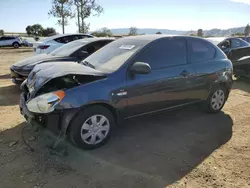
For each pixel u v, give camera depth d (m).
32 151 3.30
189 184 2.72
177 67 4.04
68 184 2.68
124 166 3.04
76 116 3.18
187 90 4.21
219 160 3.20
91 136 3.35
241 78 8.75
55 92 3.08
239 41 11.34
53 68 3.64
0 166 2.96
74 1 20.50
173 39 4.13
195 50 4.41
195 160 3.19
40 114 3.06
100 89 3.24
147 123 4.37
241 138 3.84
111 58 3.87
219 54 4.82
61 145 3.30
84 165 3.04
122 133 3.95
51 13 20.89
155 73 3.74
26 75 6.07
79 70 3.45
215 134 3.97
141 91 3.59
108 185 2.68
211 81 4.55
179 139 3.78
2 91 6.43
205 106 4.76
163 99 3.90
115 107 3.41
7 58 16.23
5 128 3.99
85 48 6.75
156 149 3.46
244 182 2.76
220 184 2.72
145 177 2.83
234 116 4.82
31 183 2.67
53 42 9.49
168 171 2.95
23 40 29.92
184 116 4.74
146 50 3.75
